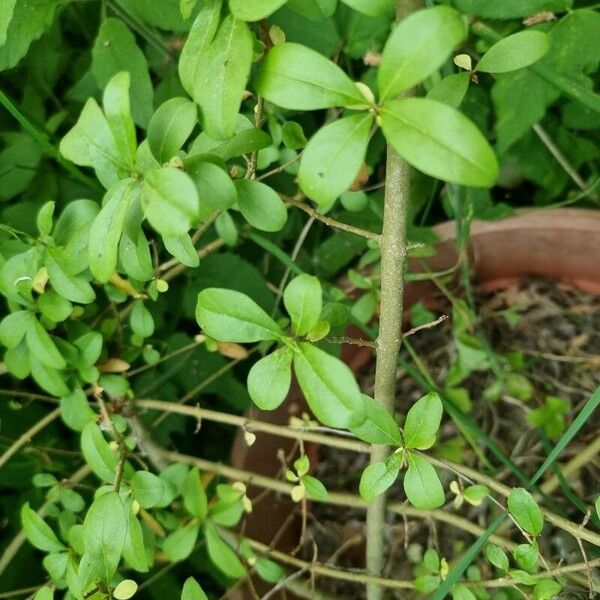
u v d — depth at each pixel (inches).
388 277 9.3
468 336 16.8
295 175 14.9
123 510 9.6
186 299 16.6
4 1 10.5
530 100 14.2
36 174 17.1
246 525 15.0
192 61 7.6
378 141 16.5
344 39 15.0
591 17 13.0
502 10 13.2
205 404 18.2
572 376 16.7
